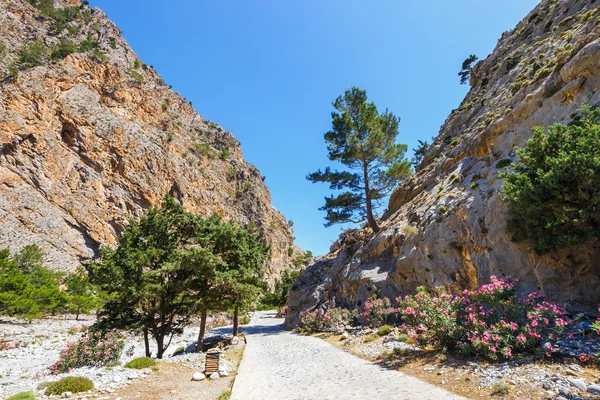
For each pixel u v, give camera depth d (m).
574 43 19.78
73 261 64.12
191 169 113.94
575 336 9.41
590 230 10.38
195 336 32.81
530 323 9.34
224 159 150.00
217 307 22.11
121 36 124.12
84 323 43.88
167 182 95.62
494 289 11.09
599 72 15.42
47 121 69.88
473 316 10.52
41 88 71.00
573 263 11.88
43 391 11.12
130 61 118.94
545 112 17.72
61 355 17.06
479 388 7.68
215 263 19.36
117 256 19.91
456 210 19.12
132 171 84.31
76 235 67.69
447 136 37.38
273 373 13.20
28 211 61.19
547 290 12.52
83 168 74.25
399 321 19.17
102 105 87.88
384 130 34.22
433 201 23.34
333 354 15.58
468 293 12.01
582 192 10.04
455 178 23.05
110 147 80.88
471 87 46.59
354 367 12.18
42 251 56.69
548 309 9.35
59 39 93.19
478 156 23.23
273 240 142.88
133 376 12.76
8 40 81.50
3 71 68.56
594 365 7.61
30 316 36.88
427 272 19.44
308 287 33.53
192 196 106.06
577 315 10.55
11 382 14.45
